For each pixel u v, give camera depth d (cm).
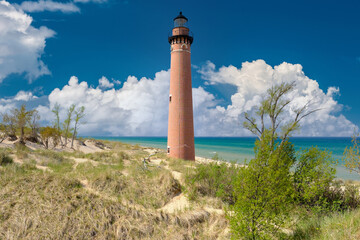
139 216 975
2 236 779
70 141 4822
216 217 1012
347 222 753
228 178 1275
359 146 1151
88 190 1107
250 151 7831
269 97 1523
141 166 1612
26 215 878
